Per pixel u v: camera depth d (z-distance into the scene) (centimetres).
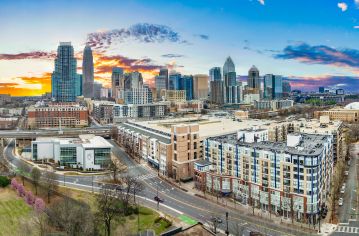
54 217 19762
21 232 18925
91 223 19625
